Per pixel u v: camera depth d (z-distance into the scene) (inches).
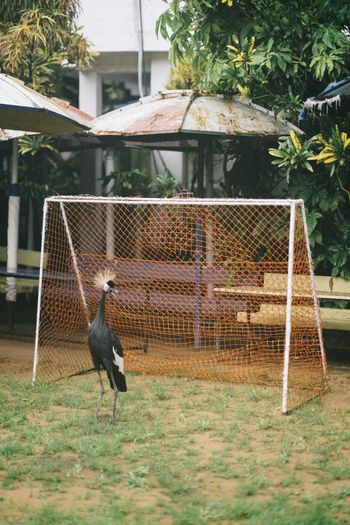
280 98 417.7
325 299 367.6
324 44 383.9
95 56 572.7
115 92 694.5
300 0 398.3
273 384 329.1
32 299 557.3
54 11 501.4
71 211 505.0
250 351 386.3
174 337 417.7
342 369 362.9
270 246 394.3
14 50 491.2
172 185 533.0
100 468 220.8
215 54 428.8
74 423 266.2
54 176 668.7
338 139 359.6
